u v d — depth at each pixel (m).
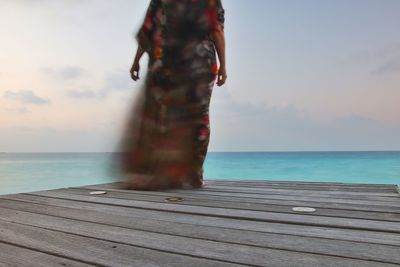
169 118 3.04
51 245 1.36
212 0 2.89
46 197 2.63
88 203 2.34
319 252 1.26
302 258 1.20
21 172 27.50
